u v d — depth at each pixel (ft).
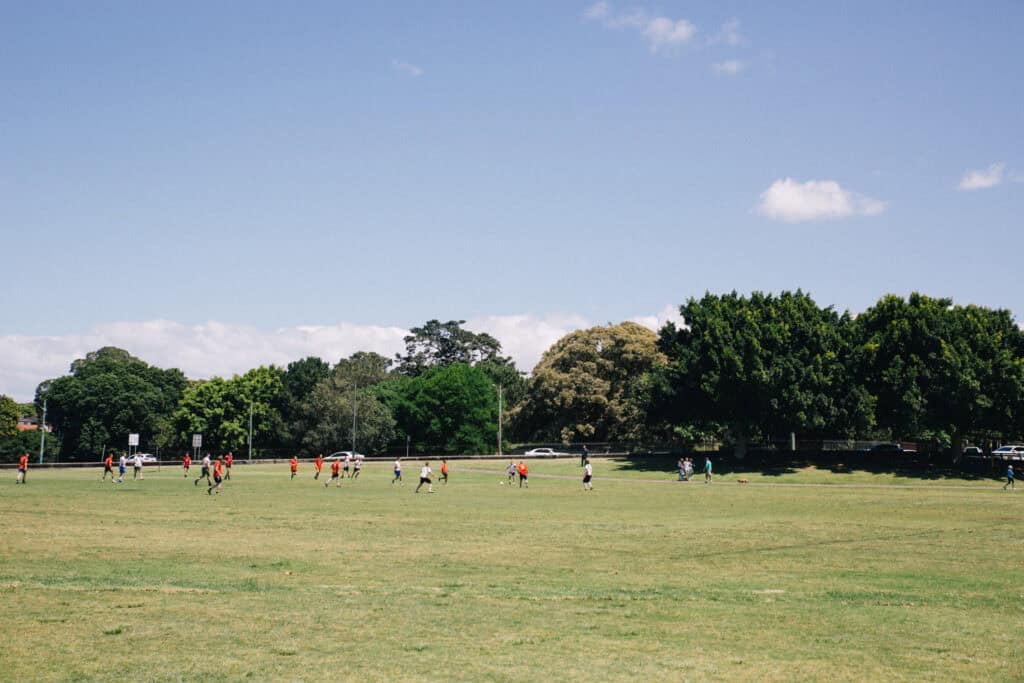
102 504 149.18
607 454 356.18
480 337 566.36
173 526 115.55
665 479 261.65
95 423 447.42
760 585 74.84
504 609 62.28
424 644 51.19
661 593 70.08
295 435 422.00
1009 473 228.84
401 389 439.22
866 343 292.20
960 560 91.09
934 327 278.05
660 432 378.73
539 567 84.53
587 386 376.89
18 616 56.65
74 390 453.17
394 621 57.52
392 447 422.41
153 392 467.52
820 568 85.15
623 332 389.39
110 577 73.05
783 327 288.10
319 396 399.03
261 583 71.97
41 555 86.43
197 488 197.26
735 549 99.25
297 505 154.10
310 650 49.34
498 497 181.68
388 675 44.37
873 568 85.30
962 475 259.39
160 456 452.35
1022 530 119.96
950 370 263.29
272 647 49.85
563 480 253.65
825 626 57.62
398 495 183.52
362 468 310.65
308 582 73.20
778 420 287.69
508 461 346.33
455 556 91.35
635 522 129.59
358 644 50.96
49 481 216.33
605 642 52.37
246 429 442.91
